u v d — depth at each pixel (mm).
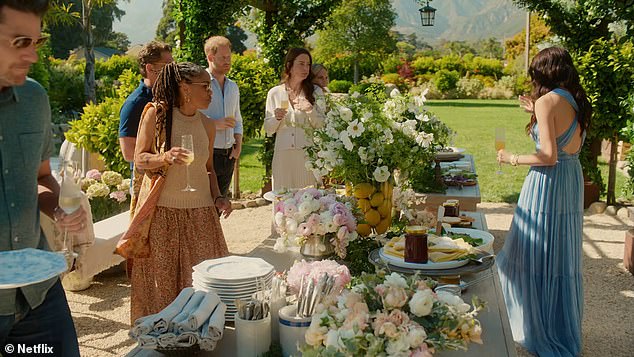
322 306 2061
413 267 2744
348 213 3047
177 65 3553
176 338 2066
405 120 3701
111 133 7121
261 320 2135
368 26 37875
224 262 2711
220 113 5383
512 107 29422
